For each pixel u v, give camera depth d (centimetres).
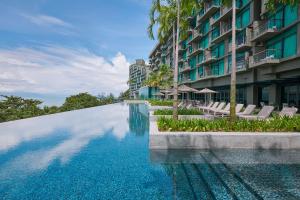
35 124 1686
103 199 502
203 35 4319
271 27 2330
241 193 526
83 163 746
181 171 668
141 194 525
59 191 541
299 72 2050
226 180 598
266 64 2289
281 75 2300
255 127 982
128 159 787
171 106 2717
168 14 1686
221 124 1003
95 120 1961
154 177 623
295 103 2338
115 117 2228
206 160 766
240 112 1652
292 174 637
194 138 902
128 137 1192
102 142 1066
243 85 3173
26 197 512
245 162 743
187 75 5291
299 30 1978
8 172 666
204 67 4197
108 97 6819
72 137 1191
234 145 900
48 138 1163
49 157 817
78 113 2692
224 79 3519
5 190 547
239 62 2984
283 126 988
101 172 664
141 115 2445
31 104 4078
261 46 2591
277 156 806
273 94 2583
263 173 645
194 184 575
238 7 3028
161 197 509
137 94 12888
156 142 906
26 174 650
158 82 4731
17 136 1217
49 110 3700
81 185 574
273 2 1331
